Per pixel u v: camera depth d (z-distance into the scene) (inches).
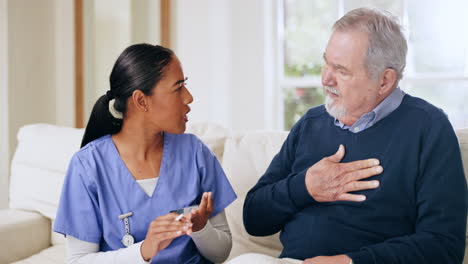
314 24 116.6
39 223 82.4
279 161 60.6
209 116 123.2
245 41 118.4
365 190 50.8
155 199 54.1
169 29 121.6
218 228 56.7
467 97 103.0
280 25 120.0
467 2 101.1
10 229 77.8
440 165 48.1
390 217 50.0
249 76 118.9
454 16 102.7
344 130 54.0
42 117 130.6
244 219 59.3
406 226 50.2
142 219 53.4
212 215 56.6
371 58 49.3
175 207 54.3
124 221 53.1
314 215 53.7
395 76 50.6
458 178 47.8
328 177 51.5
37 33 128.3
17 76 124.0
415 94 108.0
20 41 124.3
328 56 51.2
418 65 107.2
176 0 123.5
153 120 53.2
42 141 87.4
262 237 66.5
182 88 53.7
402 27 50.7
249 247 66.8
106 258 50.5
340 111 51.9
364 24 49.7
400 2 106.7
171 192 54.6
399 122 50.9
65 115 132.5
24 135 91.5
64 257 76.3
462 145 58.3
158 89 51.8
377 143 51.2
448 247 45.9
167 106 52.4
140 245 49.4
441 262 45.9
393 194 49.6
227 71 120.3
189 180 56.2
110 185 53.8
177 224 47.3
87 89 125.4
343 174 51.1
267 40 118.1
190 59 123.7
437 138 48.8
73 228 52.9
